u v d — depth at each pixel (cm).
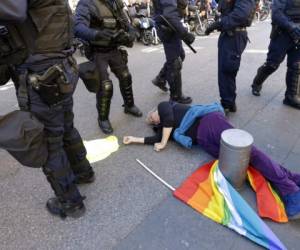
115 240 208
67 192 216
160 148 303
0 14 140
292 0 356
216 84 491
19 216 230
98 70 308
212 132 276
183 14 373
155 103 423
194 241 206
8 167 287
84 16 283
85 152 249
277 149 308
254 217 212
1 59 167
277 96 438
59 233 215
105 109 335
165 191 251
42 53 175
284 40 381
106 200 242
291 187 229
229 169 240
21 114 176
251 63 607
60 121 198
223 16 342
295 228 214
